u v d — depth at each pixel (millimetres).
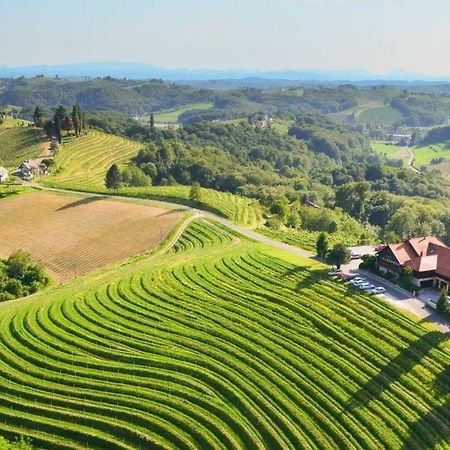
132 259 131625
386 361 79500
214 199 183125
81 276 125062
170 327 90250
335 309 93312
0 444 66250
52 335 88562
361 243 139875
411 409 70562
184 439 66500
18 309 98188
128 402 72312
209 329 89312
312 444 66062
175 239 143375
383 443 65688
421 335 83625
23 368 79750
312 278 105250
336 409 70938
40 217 166375
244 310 95312
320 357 81625
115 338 87250
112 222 158125
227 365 80188
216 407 71250
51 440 67125
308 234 148625
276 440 66250
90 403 72250
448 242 188125
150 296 101938
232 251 123625
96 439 67125
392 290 99812
